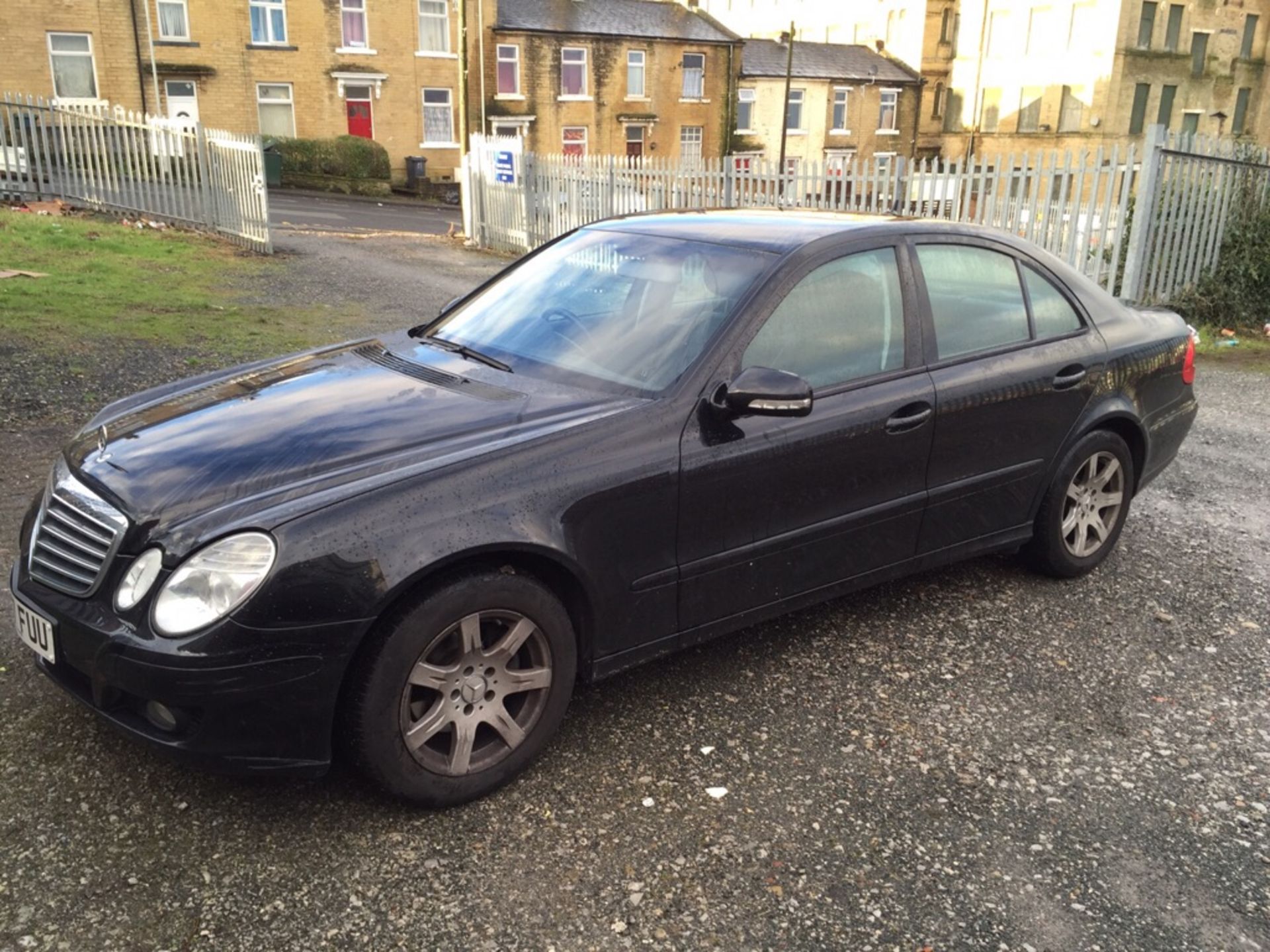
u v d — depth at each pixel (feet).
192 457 9.75
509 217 59.00
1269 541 16.96
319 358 12.87
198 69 110.11
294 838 9.20
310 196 105.70
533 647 9.95
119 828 9.22
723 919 8.43
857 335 12.12
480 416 10.39
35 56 101.65
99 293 34.65
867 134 174.50
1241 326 37.42
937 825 9.67
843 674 12.39
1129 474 15.38
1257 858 9.36
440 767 9.48
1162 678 12.50
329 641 8.59
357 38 120.26
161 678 8.38
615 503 10.07
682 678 12.21
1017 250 14.20
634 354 11.42
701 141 153.17
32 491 16.93
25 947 7.85
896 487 12.41
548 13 137.39
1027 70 169.48
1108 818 9.86
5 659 11.82
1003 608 14.26
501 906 8.48
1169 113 165.68
